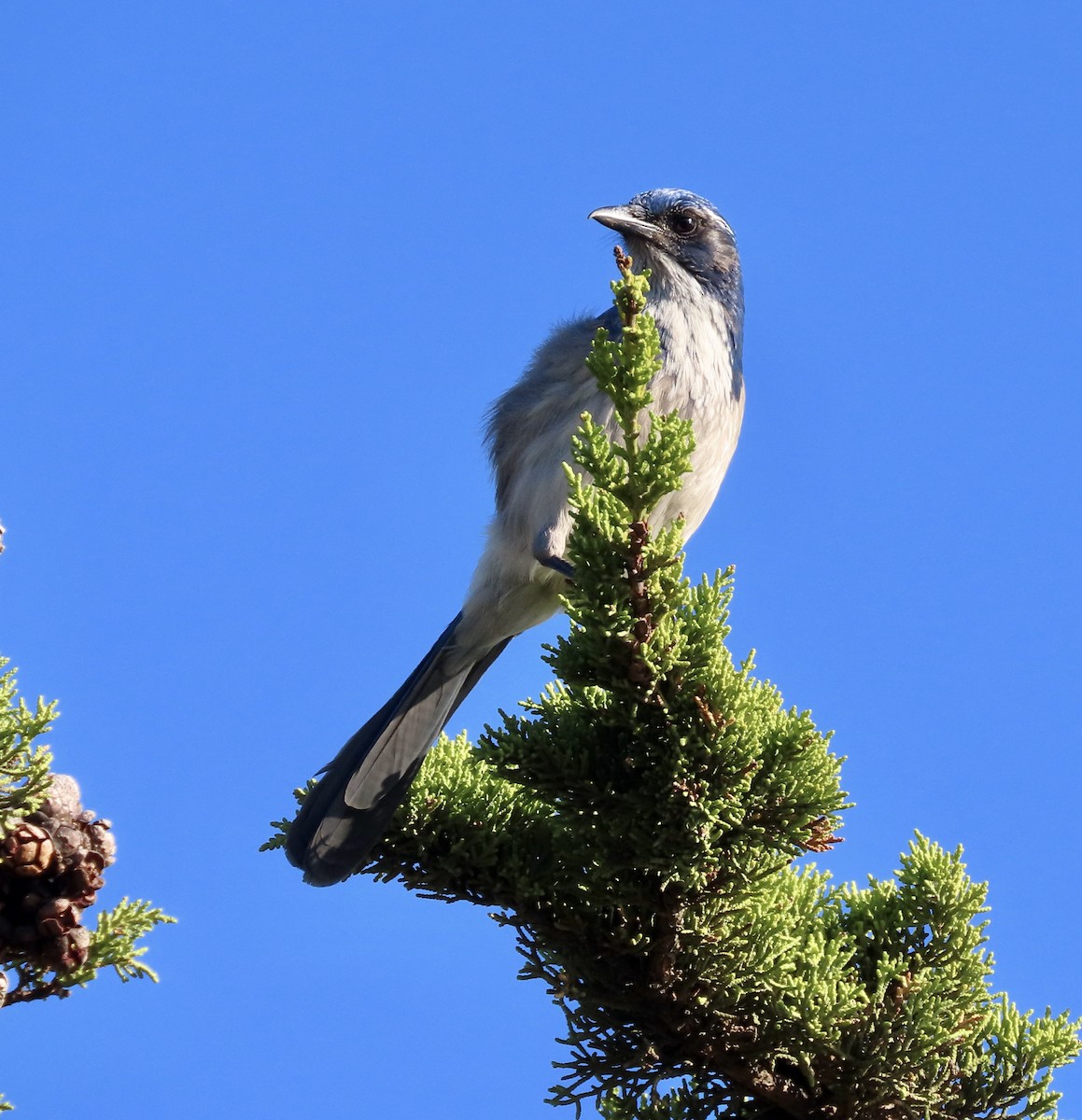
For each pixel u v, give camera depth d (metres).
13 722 6.67
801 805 7.48
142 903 7.06
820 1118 8.08
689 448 7.05
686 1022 8.02
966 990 8.39
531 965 8.48
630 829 7.57
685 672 7.38
